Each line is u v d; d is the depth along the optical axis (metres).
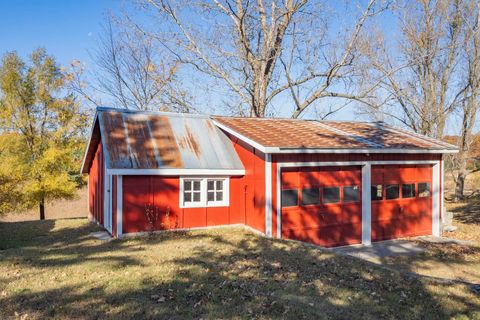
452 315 5.56
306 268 7.70
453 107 24.67
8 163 17.81
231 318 5.07
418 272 9.16
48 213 27.58
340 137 12.83
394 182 13.34
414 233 13.84
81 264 7.47
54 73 20.66
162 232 10.99
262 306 5.53
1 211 18.16
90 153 15.32
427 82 24.77
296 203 11.48
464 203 23.05
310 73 22.09
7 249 9.46
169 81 25.58
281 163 11.06
